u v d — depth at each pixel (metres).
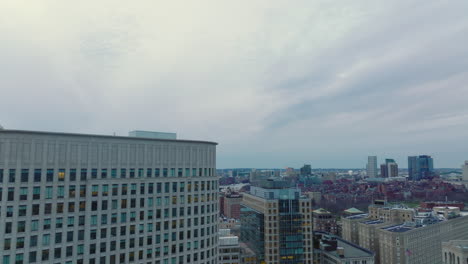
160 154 108.81
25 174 87.12
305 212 196.62
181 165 112.75
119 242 98.06
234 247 175.50
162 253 104.94
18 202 85.69
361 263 182.00
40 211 88.12
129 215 100.38
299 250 193.38
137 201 102.06
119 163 101.19
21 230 85.44
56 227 89.88
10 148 86.00
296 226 194.75
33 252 86.25
